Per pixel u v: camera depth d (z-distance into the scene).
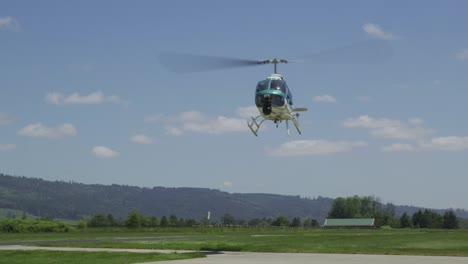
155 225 166.12
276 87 44.38
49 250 46.53
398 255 42.81
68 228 126.62
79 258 38.53
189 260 36.97
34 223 123.56
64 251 44.97
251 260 37.00
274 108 44.53
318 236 91.38
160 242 62.62
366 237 85.12
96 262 35.56
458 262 35.47
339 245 56.97
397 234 106.62
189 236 89.44
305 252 46.16
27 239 73.31
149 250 48.06
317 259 38.09
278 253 44.75
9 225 120.81
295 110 49.09
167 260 37.06
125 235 93.50
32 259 37.94
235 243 61.50
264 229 155.25
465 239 76.69
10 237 82.06
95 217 176.75
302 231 140.62
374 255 42.47
